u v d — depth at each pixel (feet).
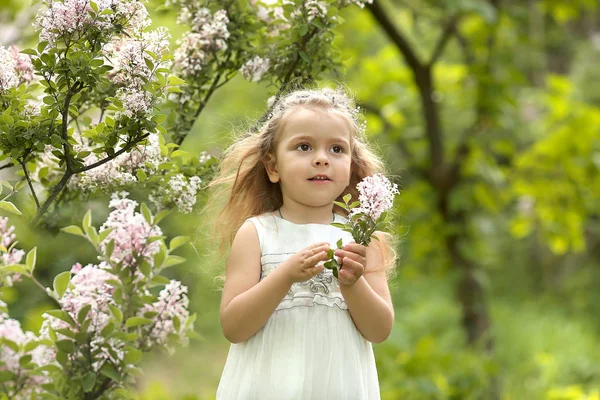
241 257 10.50
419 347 22.34
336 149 10.58
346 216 11.23
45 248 16.85
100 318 10.69
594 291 51.62
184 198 11.68
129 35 10.67
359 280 9.99
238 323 9.93
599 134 25.96
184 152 11.57
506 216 31.99
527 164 26.71
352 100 11.63
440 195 26.35
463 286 26.89
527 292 52.01
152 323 11.28
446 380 21.43
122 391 11.03
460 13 23.07
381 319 10.20
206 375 38.91
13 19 19.21
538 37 27.94
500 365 23.88
